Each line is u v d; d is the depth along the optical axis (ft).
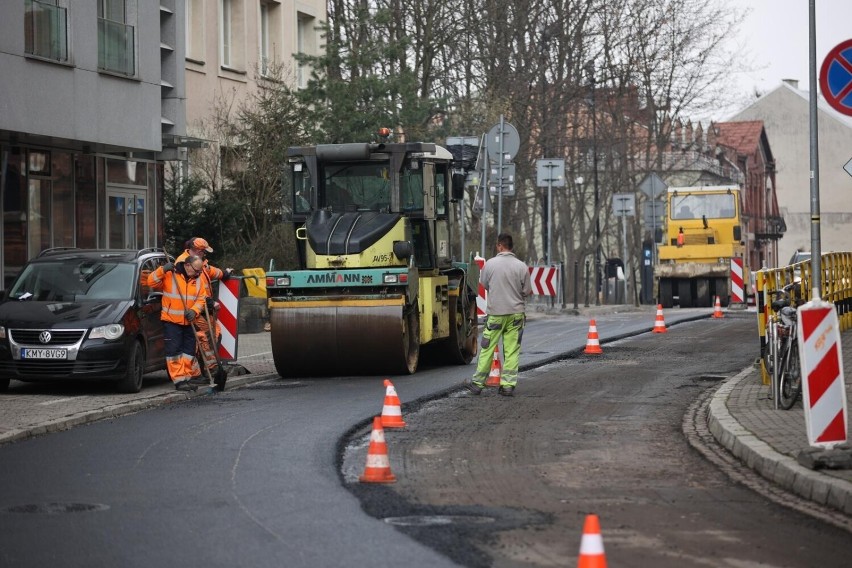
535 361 75.56
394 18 152.97
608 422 50.98
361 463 41.47
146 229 108.17
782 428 44.93
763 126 358.02
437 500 34.96
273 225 111.24
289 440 45.52
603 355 81.41
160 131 100.42
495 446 44.83
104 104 93.50
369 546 29.30
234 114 133.80
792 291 57.72
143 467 40.32
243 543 29.73
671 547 29.40
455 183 75.97
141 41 98.07
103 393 62.44
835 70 44.55
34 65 86.02
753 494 35.99
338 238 68.95
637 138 210.38
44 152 94.53
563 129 180.86
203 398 60.13
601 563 21.88
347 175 72.18
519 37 167.53
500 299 60.13
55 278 65.82
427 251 73.46
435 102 126.62
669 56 189.78
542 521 32.14
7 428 48.08
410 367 69.46
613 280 234.17
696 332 102.58
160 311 66.80
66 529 31.37
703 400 58.13
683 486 37.22
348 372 69.05
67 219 97.25
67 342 61.21
